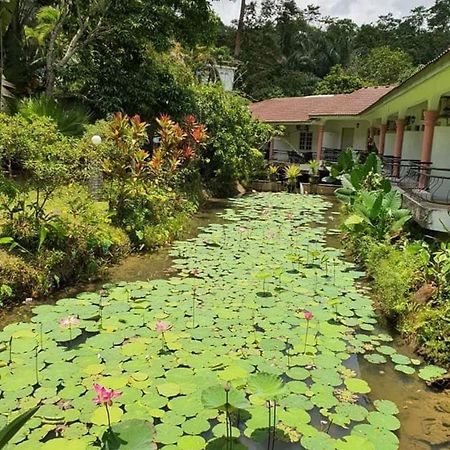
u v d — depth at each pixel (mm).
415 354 3986
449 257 4609
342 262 6730
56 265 5352
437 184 8461
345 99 19328
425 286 4531
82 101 11078
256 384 2686
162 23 10664
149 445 2221
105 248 6125
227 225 9258
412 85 7879
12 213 5359
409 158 11820
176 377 3340
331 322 4531
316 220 10102
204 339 4008
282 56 31844
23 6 11203
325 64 33094
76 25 11055
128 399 3037
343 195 8562
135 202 7551
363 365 3752
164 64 12297
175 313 4586
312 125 19547
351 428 2859
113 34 10891
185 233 8477
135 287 5340
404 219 6699
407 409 3154
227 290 5355
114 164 7324
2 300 4703
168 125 9633
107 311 4582
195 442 2627
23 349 3723
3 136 5180
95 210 6391
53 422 2799
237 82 28094
